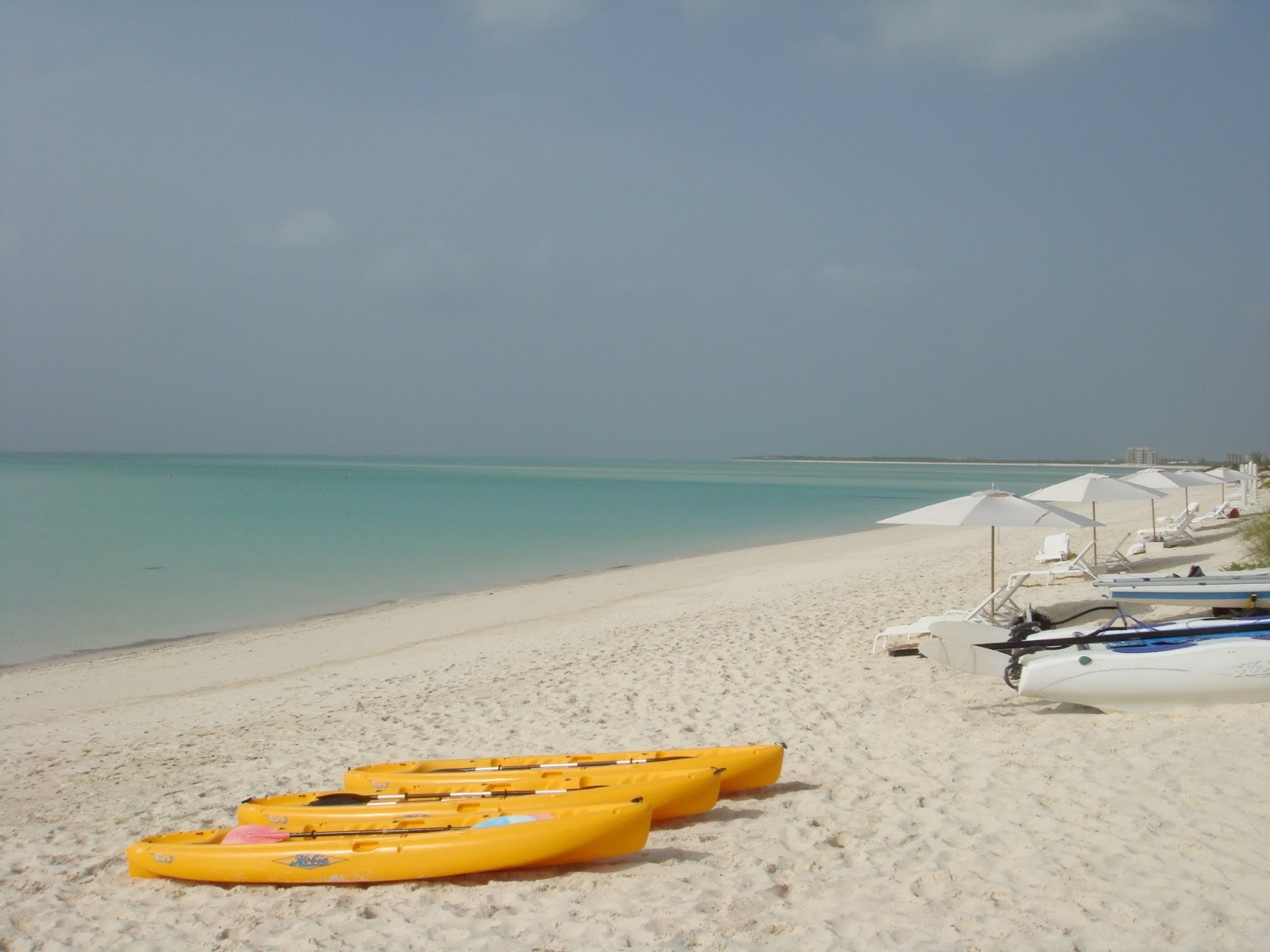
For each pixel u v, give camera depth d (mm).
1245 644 7621
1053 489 16109
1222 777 6250
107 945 5148
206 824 7133
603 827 5660
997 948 4434
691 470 156500
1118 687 7891
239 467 130000
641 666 11898
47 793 8172
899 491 71062
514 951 4707
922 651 9875
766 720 9031
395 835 5984
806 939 4664
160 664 13930
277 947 4980
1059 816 5938
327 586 21328
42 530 33562
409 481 82438
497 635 15492
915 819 6148
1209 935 4398
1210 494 44781
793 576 21234
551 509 47906
